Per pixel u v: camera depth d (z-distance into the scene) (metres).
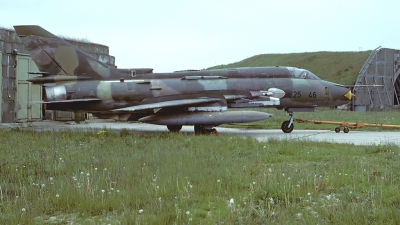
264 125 23.86
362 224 4.88
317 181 6.95
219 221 5.16
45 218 5.40
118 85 17.39
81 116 26.98
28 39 16.97
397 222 4.94
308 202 5.95
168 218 5.07
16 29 16.86
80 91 17.06
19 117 22.62
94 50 27.70
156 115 16.80
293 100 18.64
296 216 5.38
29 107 23.38
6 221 5.00
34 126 21.81
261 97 18.00
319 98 18.97
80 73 17.36
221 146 11.88
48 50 17.02
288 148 11.35
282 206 5.77
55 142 12.24
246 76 18.47
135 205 5.82
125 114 17.88
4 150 10.90
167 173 7.71
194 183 7.03
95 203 5.80
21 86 22.69
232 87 17.94
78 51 17.33
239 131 20.05
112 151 10.69
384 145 11.80
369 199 6.02
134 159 9.34
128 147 11.73
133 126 23.59
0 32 21.25
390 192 6.44
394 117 31.34
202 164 8.76
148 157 9.58
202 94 17.61
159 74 18.05
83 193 6.18
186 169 8.07
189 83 17.75
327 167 8.66
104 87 17.25
